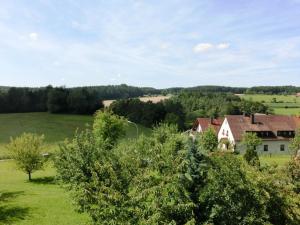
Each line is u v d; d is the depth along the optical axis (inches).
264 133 2608.3
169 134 1033.5
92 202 548.4
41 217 903.7
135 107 4180.6
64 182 1062.4
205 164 506.9
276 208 526.0
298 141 1203.9
